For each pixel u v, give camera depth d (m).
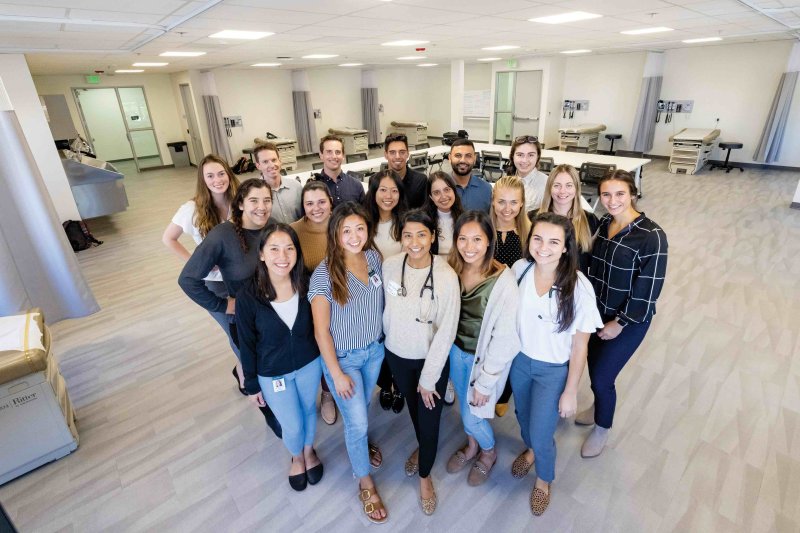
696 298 3.80
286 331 1.70
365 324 1.74
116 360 3.18
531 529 1.85
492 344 1.65
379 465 2.20
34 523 1.96
